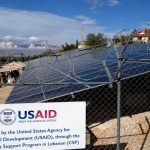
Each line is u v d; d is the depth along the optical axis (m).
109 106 3.97
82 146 2.19
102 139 3.17
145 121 3.59
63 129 2.13
